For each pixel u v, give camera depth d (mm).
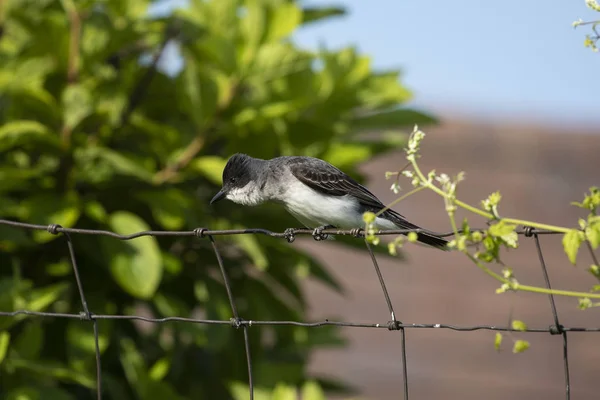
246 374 10969
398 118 11273
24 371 9289
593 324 18703
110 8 11359
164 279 10539
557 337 18703
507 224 6605
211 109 10531
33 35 10625
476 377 18594
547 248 19438
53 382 10289
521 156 20359
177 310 10188
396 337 19078
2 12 11477
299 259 10859
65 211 9906
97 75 11016
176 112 11547
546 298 19000
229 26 11078
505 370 18609
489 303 19141
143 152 11031
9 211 9961
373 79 11492
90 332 9898
